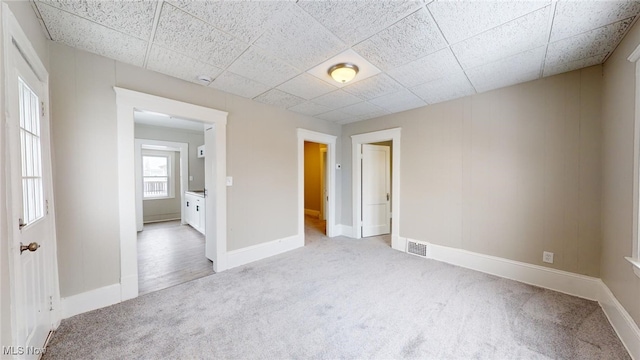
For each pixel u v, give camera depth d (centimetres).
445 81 260
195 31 174
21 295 123
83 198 199
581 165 229
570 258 235
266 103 337
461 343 165
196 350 157
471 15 156
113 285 213
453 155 317
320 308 208
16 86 120
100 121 207
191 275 278
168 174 698
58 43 187
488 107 287
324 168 643
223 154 293
